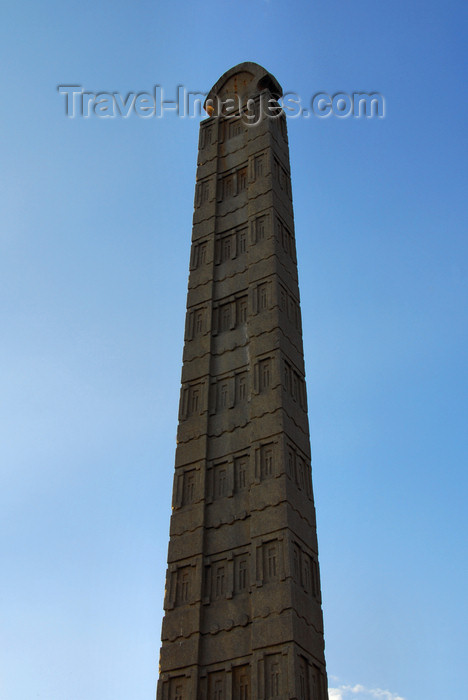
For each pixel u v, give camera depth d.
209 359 35.91
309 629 27.89
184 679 28.06
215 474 32.62
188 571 30.55
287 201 41.12
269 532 29.56
